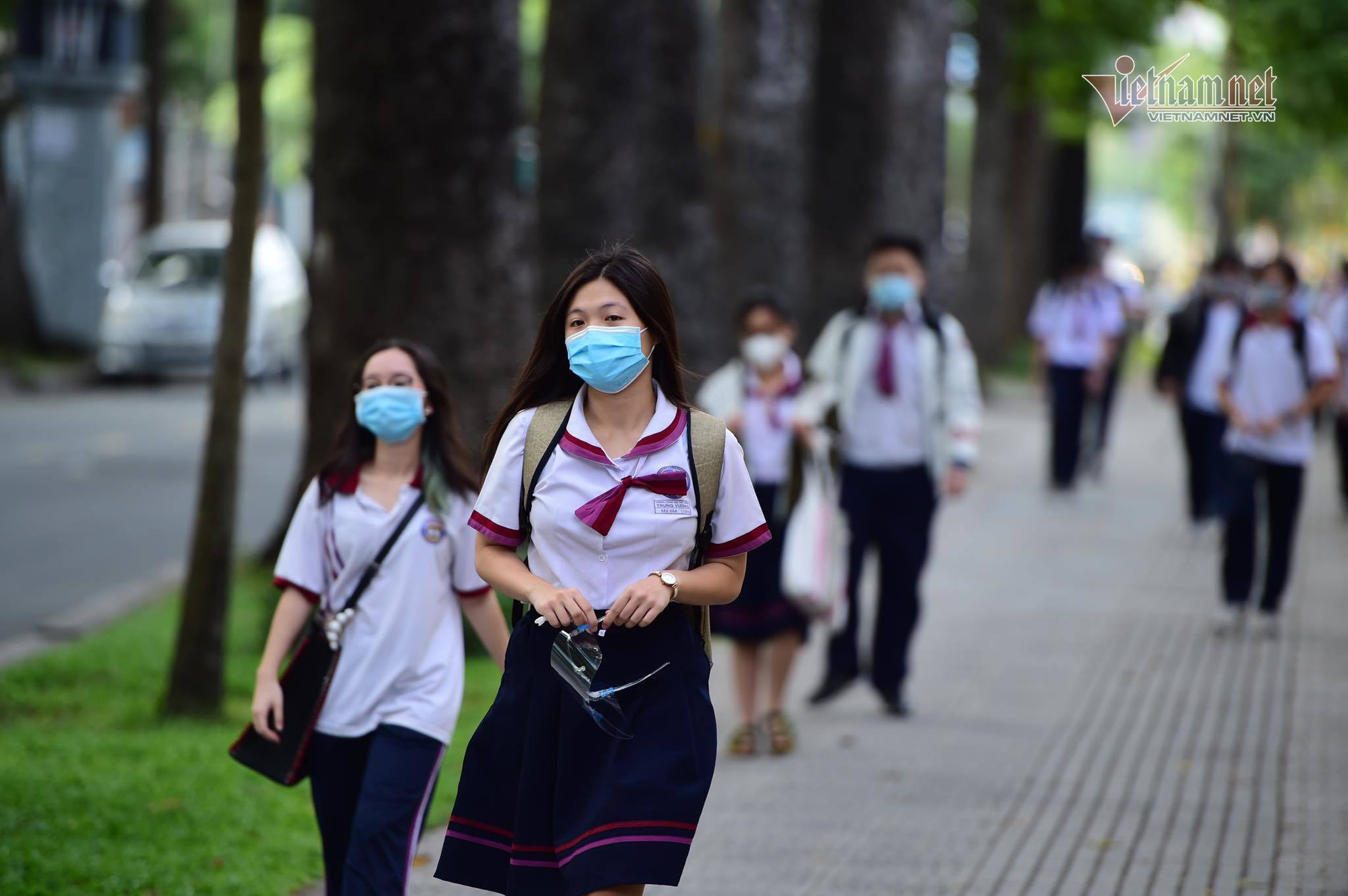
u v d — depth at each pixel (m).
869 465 25.95
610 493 12.17
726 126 51.22
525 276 32.59
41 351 86.62
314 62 32.47
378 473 15.02
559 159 44.94
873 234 55.59
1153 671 28.67
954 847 19.05
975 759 23.11
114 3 87.25
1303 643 31.02
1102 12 69.62
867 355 25.91
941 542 42.59
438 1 31.31
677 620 12.41
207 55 127.44
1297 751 23.33
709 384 25.03
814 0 55.00
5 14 83.75
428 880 17.59
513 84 32.22
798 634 23.77
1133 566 39.31
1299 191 140.25
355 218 31.84
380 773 14.35
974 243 88.31
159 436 63.72
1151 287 152.25
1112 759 23.00
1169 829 19.72
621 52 44.56
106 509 47.09
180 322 82.62
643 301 12.36
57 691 26.98
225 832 19.03
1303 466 31.47
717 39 80.44
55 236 88.31
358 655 14.60
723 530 12.55
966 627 32.41
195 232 89.00
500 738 12.36
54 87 87.00
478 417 31.81
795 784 21.84
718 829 19.80
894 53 55.56
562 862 11.91
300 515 14.95
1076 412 50.88
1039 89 76.88
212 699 25.22
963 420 25.77
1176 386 41.88
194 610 25.12
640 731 12.11
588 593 12.30
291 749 14.55
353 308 32.03
